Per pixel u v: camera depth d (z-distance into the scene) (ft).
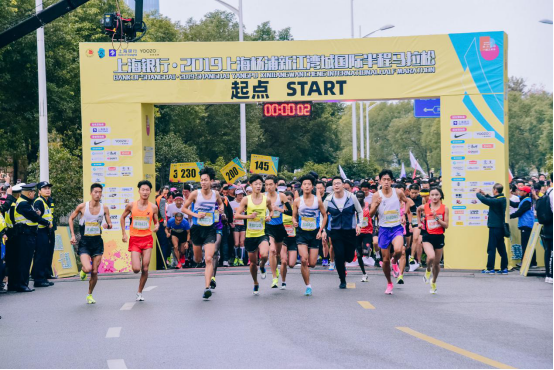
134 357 40.19
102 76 94.94
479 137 91.81
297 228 66.23
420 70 92.84
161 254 95.66
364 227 86.63
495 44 91.35
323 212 65.98
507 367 35.94
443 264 97.50
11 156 196.75
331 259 89.10
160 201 95.91
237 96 94.63
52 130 163.63
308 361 37.93
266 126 305.32
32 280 87.56
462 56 92.07
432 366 36.35
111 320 53.36
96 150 95.20
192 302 61.62
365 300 61.57
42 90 103.91
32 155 178.70
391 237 65.82
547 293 66.18
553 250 73.10
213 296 65.41
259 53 94.48
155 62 94.68
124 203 95.09
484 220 91.25
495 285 72.74
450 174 92.27
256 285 66.08
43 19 62.28
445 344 42.11
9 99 151.12
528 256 82.94
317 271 88.38
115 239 94.79
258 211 64.75
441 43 92.48
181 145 187.83
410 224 86.79
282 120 307.37
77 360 40.04
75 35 183.01
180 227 95.66
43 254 79.15
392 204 65.57
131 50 94.68
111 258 94.48
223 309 57.21
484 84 91.66
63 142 161.07
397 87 93.25
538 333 45.75
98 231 63.62
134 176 94.94
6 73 148.05
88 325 51.60
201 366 37.40
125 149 94.94
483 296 64.03
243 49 94.53
